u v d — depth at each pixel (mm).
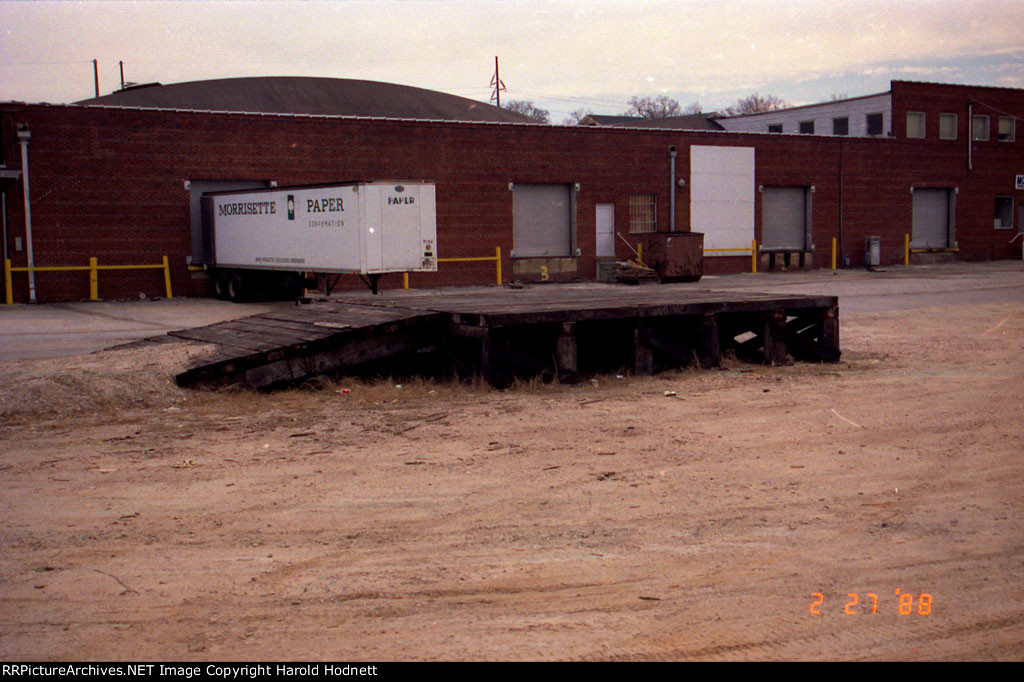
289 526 6426
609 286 33969
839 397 11484
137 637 4641
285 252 26172
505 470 7973
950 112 47344
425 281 34250
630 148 38156
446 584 5316
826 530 6250
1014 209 49938
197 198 30578
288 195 25750
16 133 27547
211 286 30828
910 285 31812
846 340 17375
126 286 29469
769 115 56406
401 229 23922
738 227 41125
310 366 12227
